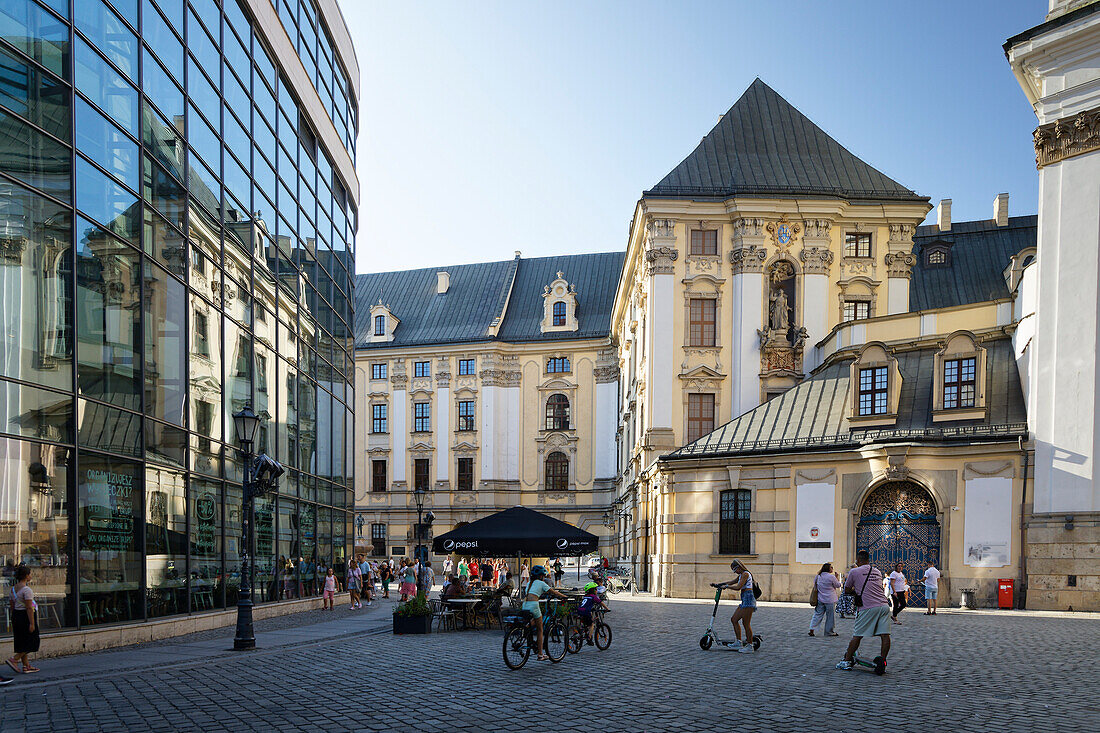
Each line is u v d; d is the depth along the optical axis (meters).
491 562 51.44
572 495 77.88
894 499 34.22
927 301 59.72
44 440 17.88
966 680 14.71
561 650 17.80
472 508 79.19
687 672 15.81
